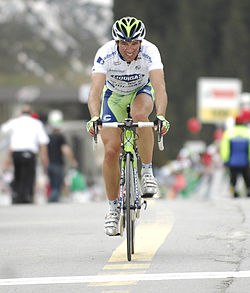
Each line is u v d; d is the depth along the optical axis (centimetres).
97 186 8338
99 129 1898
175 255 1961
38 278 1723
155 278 1675
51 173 4853
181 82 18538
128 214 1870
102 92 2094
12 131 4384
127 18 1952
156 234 2350
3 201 6550
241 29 18838
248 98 5047
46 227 2684
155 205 3459
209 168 6353
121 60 1989
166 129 1884
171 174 7069
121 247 2120
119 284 1628
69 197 5984
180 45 18650
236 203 3378
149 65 2000
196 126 10194
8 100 17512
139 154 2023
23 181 4403
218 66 18825
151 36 18750
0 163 6625
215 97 8988
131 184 1931
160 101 1945
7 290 1614
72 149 8638
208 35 18938
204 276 1677
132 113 2031
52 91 17488
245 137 4438
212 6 18988
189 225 2556
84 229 2566
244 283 1603
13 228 2697
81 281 1673
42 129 4406
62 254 2038
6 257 2022
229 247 2061
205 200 3722
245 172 4466
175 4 18912
